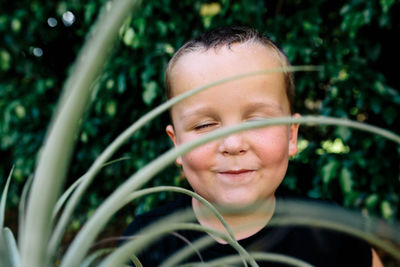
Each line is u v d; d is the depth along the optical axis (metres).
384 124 1.39
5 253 0.19
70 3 1.60
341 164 1.26
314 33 1.33
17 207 2.00
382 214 1.22
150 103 1.41
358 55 1.38
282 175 0.62
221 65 0.56
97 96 1.43
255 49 0.59
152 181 1.48
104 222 0.18
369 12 1.20
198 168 0.61
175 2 1.50
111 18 0.14
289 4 1.52
